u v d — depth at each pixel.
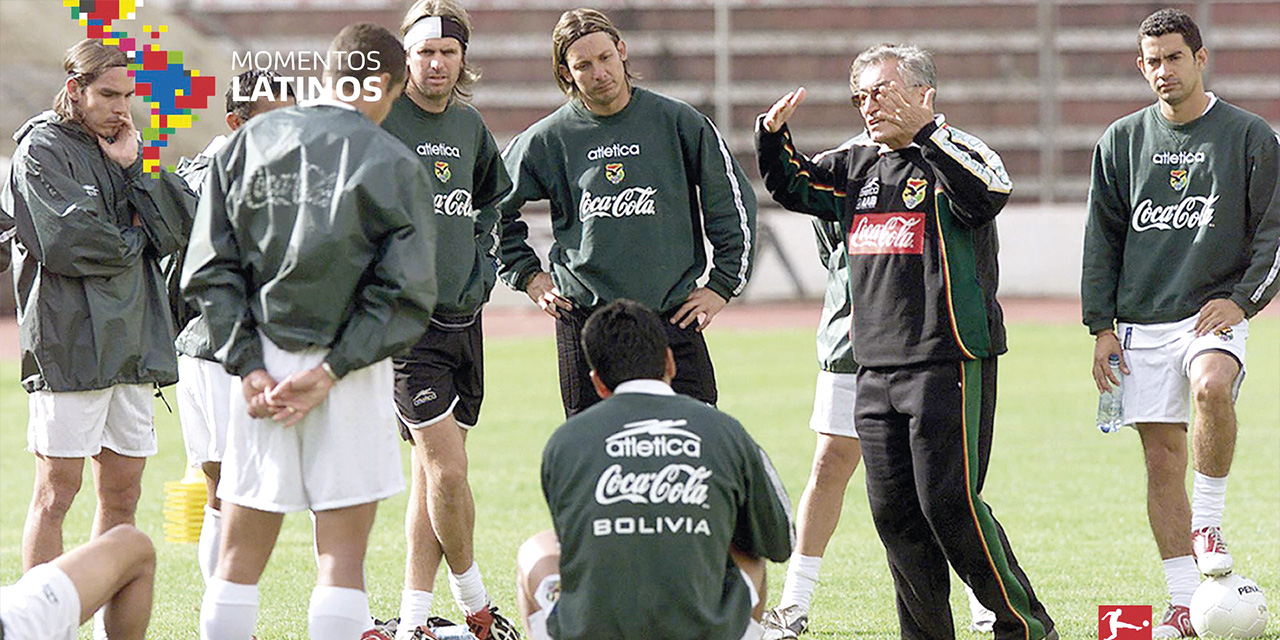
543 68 119.31
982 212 17.89
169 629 22.02
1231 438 21.91
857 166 19.47
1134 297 22.70
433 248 16.02
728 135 113.00
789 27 119.44
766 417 49.94
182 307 22.33
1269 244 21.70
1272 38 116.44
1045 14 110.19
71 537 30.84
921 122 17.94
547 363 68.12
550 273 23.17
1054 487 36.16
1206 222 22.12
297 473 16.28
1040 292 101.12
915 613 19.50
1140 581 25.38
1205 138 22.14
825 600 24.41
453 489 20.81
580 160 22.19
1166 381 22.42
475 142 21.72
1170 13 22.05
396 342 15.77
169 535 29.83
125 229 20.77
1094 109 117.56
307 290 15.70
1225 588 21.12
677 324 22.20
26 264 20.69
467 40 21.16
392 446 16.61
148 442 21.69
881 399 18.95
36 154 20.28
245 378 16.00
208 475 21.16
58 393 20.53
